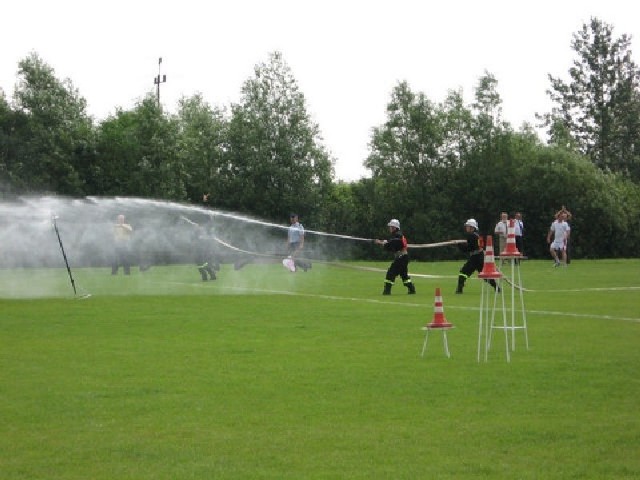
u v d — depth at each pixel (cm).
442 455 776
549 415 924
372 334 1572
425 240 5591
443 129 5956
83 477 721
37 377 1155
